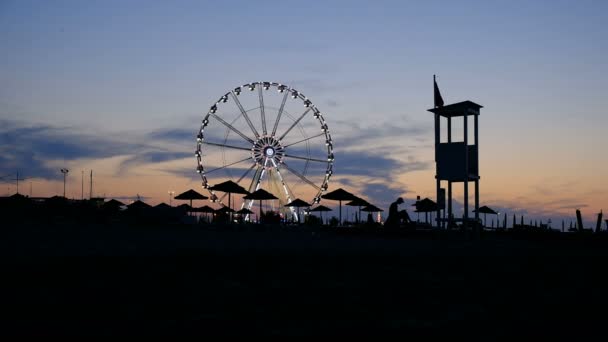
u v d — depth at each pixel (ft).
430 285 35.53
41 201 203.10
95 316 25.38
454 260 49.90
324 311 27.61
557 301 30.94
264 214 165.99
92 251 51.93
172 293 31.12
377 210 166.30
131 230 120.98
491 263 48.16
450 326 25.04
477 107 86.99
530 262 49.08
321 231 136.26
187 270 39.55
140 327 23.71
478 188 88.33
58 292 30.35
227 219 170.40
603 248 70.49
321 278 37.52
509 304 30.01
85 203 203.72
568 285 36.50
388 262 47.21
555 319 26.71
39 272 36.32
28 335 21.88
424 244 73.56
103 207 203.72
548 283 37.19
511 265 46.70
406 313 27.50
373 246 68.28
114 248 57.16
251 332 23.38
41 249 53.78
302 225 157.48
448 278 38.65
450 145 85.71
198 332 23.17
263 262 44.91
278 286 34.04
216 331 23.39
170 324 24.39
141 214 161.17
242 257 48.42
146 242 70.74
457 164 85.20
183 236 95.30
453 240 85.56
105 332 22.68
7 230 101.45
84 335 22.15
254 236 104.12
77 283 33.12
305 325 24.81
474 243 78.43
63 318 24.82
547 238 93.25
